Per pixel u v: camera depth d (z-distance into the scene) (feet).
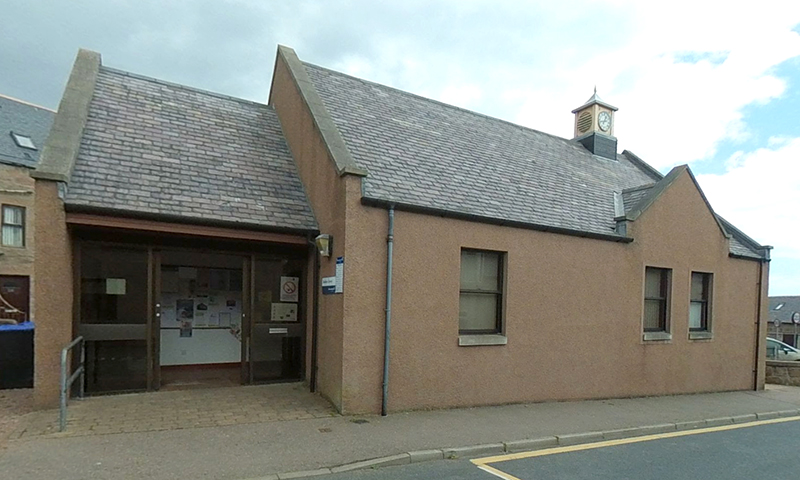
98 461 16.65
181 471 16.19
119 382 24.72
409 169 29.30
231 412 22.79
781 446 24.31
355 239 24.07
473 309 28.89
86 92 27.32
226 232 25.03
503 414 26.25
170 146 27.78
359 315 24.00
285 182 29.63
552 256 31.12
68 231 22.36
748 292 43.45
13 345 27.50
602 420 26.53
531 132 47.39
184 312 29.78
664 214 37.11
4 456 16.79
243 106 35.35
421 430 22.11
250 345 27.71
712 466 20.44
